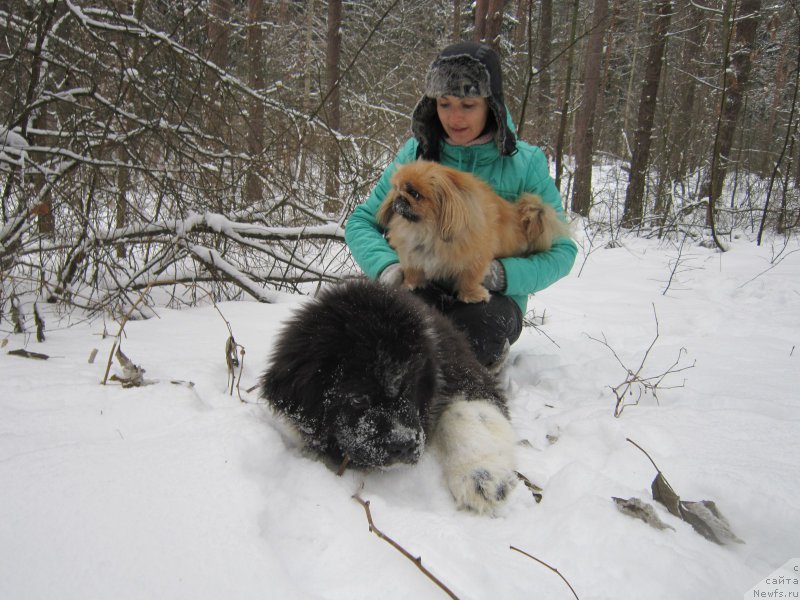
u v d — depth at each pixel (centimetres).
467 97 327
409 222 315
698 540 185
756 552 186
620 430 262
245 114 623
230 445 199
